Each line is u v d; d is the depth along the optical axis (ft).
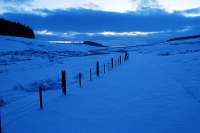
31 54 135.13
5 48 141.69
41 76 58.03
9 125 19.90
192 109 22.59
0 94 35.60
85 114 22.15
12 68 76.95
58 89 39.81
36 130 18.39
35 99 31.04
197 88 32.55
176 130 17.19
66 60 119.34
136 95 29.84
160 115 20.95
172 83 38.27
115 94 31.01
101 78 48.52
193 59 85.81
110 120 20.04
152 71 58.34
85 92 33.45
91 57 147.02
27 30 340.39
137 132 17.10
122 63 90.68
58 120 20.67
